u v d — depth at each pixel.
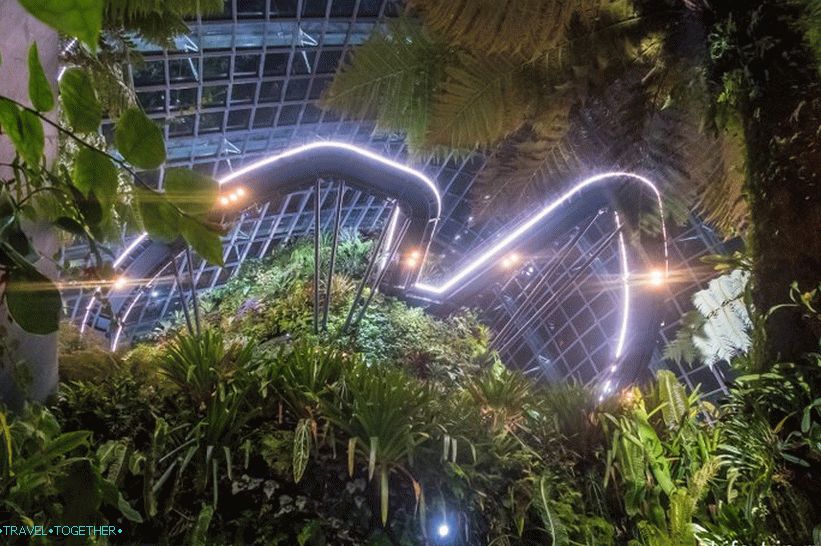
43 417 1.35
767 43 1.48
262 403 1.96
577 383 2.48
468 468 1.91
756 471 1.59
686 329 2.47
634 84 1.79
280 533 1.72
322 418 1.91
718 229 2.14
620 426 2.12
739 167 1.73
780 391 1.48
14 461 1.23
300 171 4.23
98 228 0.64
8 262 0.59
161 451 1.73
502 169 1.85
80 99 0.52
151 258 4.43
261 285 7.43
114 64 2.55
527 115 1.74
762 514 1.53
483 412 2.30
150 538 1.68
